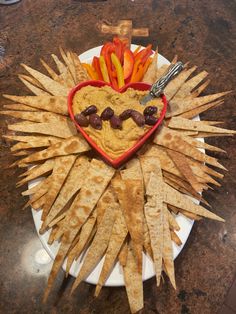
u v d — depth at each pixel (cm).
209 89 46
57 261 32
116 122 34
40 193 34
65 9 53
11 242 38
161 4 54
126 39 48
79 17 53
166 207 33
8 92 46
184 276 35
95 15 53
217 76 47
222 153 42
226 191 40
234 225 38
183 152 35
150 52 45
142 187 33
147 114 35
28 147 36
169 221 33
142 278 31
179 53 49
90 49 47
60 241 33
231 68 48
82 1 54
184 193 35
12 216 39
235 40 50
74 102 37
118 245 31
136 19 52
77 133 37
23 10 53
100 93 37
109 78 43
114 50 45
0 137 43
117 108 36
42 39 51
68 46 50
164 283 35
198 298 34
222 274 35
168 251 32
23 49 50
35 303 35
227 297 34
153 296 35
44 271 36
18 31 51
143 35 51
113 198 33
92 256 31
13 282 36
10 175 41
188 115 39
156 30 51
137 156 35
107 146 34
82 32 51
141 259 31
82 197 32
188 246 37
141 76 43
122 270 32
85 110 35
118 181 34
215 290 35
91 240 33
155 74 42
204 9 53
